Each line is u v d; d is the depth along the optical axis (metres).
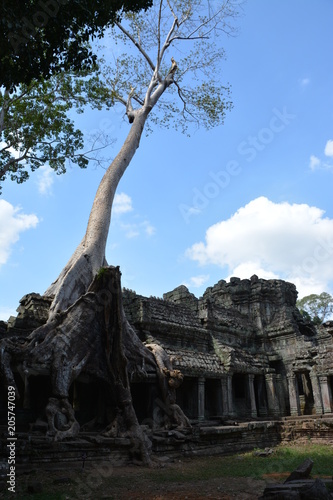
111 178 29.17
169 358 25.09
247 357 35.16
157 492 11.59
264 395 34.97
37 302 24.09
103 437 17.83
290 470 15.49
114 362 20.67
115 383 20.19
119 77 37.56
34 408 20.48
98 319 20.89
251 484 12.54
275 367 38.44
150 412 22.72
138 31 36.38
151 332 29.94
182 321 32.75
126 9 14.32
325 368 30.59
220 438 23.66
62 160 30.31
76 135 30.16
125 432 18.94
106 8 13.05
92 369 20.11
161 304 32.59
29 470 14.48
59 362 18.75
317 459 18.42
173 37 36.75
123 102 36.72
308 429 27.97
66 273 25.11
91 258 24.89
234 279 43.94
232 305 42.78
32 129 28.69
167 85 36.56
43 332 19.55
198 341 33.25
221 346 32.84
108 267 21.31
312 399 34.53
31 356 18.31
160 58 36.47
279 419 30.95
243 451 24.02
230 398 30.48
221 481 13.30
